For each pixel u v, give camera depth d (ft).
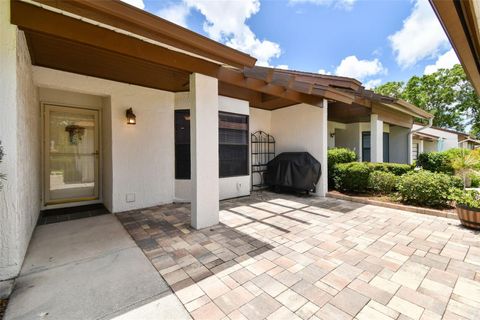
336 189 20.54
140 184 15.46
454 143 45.50
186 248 9.22
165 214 14.07
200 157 11.44
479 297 6.04
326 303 5.87
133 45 8.83
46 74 11.87
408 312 5.52
